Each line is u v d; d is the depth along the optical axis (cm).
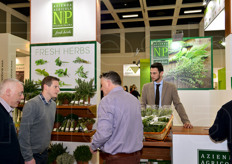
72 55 317
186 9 822
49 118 202
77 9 317
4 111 137
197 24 973
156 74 259
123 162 149
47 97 198
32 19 330
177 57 483
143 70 616
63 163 266
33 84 297
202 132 177
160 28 1005
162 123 182
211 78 465
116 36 1052
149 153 200
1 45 454
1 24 709
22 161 148
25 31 847
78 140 286
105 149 151
